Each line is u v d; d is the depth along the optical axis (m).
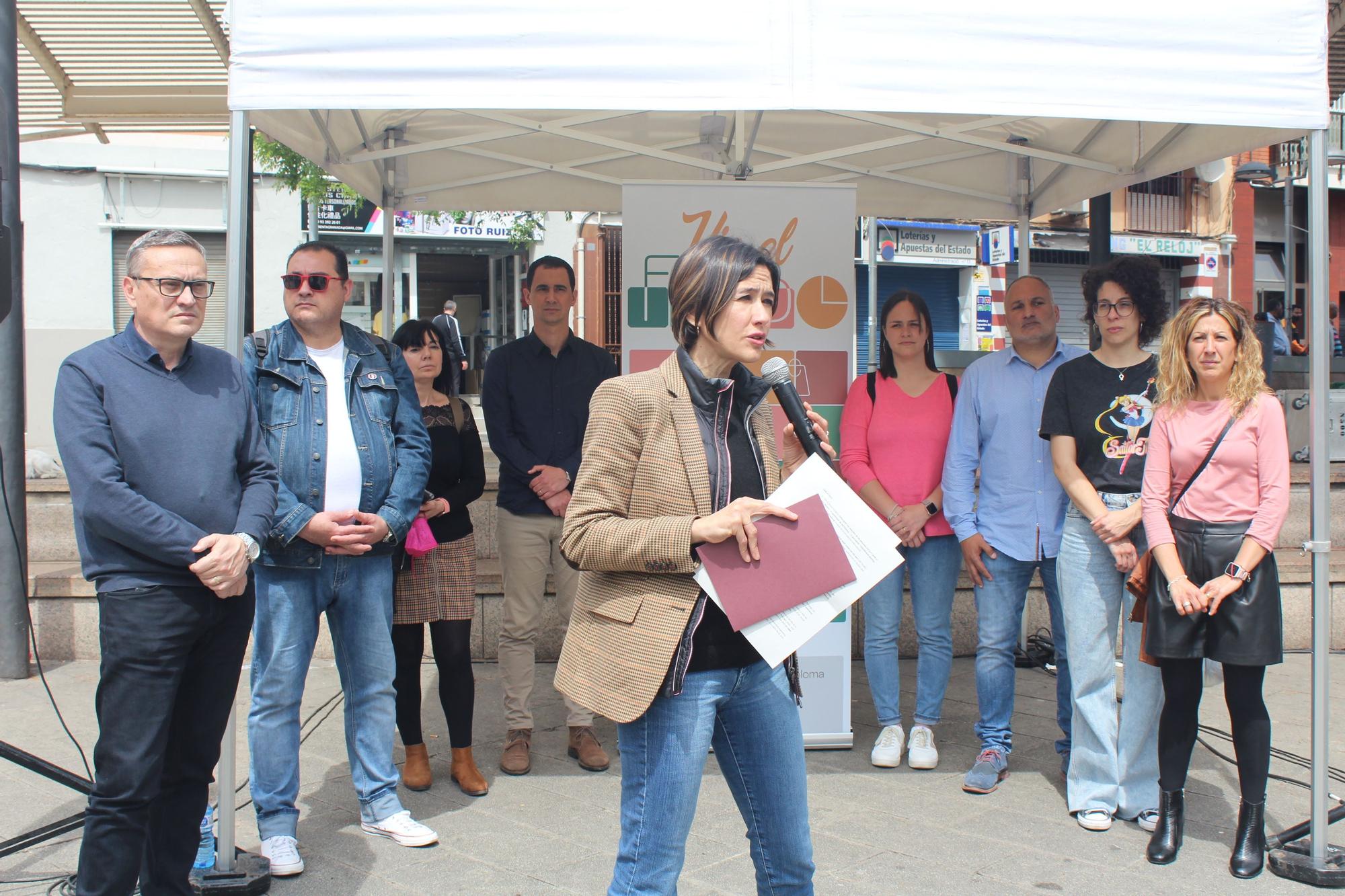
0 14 4.93
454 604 4.26
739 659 2.32
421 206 6.45
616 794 4.28
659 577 2.30
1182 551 3.55
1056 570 4.11
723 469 2.38
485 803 4.16
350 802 4.14
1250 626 3.44
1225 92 3.52
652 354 4.66
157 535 2.68
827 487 2.32
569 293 4.75
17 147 3.31
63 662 6.16
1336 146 19.34
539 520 4.58
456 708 4.29
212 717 2.94
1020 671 6.29
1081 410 3.98
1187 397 3.60
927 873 3.52
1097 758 3.94
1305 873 3.46
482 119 5.64
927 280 20.06
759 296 2.30
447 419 4.33
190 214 16.12
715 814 4.06
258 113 4.14
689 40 3.34
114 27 6.71
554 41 3.32
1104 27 3.45
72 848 3.63
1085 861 3.62
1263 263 21.16
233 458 2.96
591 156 6.28
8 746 3.50
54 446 10.86
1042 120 5.73
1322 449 3.58
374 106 3.30
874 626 4.69
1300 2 3.54
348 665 3.77
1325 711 3.52
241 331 3.42
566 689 2.37
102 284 15.88
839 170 6.46
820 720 4.84
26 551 5.87
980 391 4.41
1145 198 20.12
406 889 3.38
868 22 3.38
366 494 3.65
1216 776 4.54
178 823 2.94
